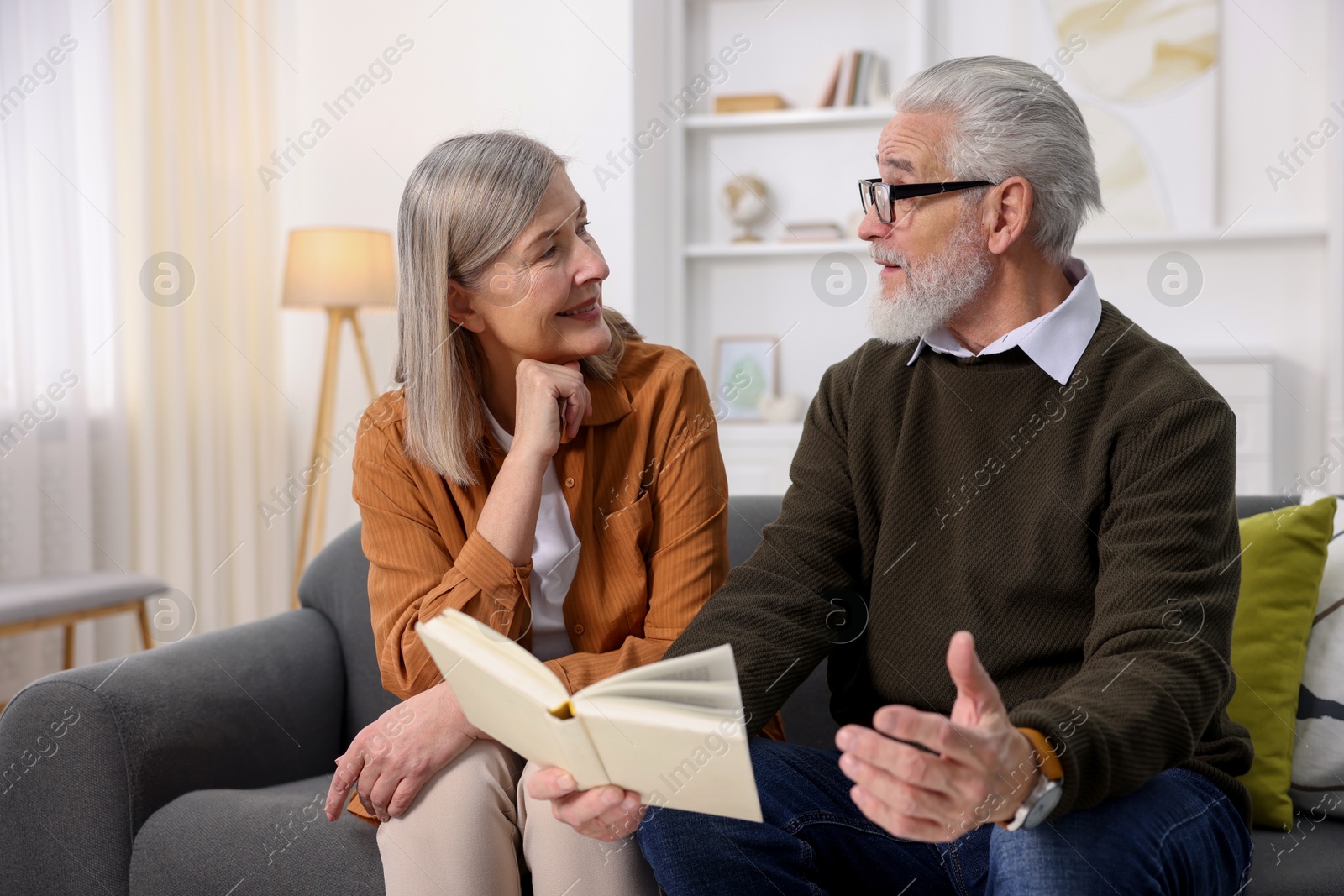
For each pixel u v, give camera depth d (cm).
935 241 122
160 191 350
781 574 123
